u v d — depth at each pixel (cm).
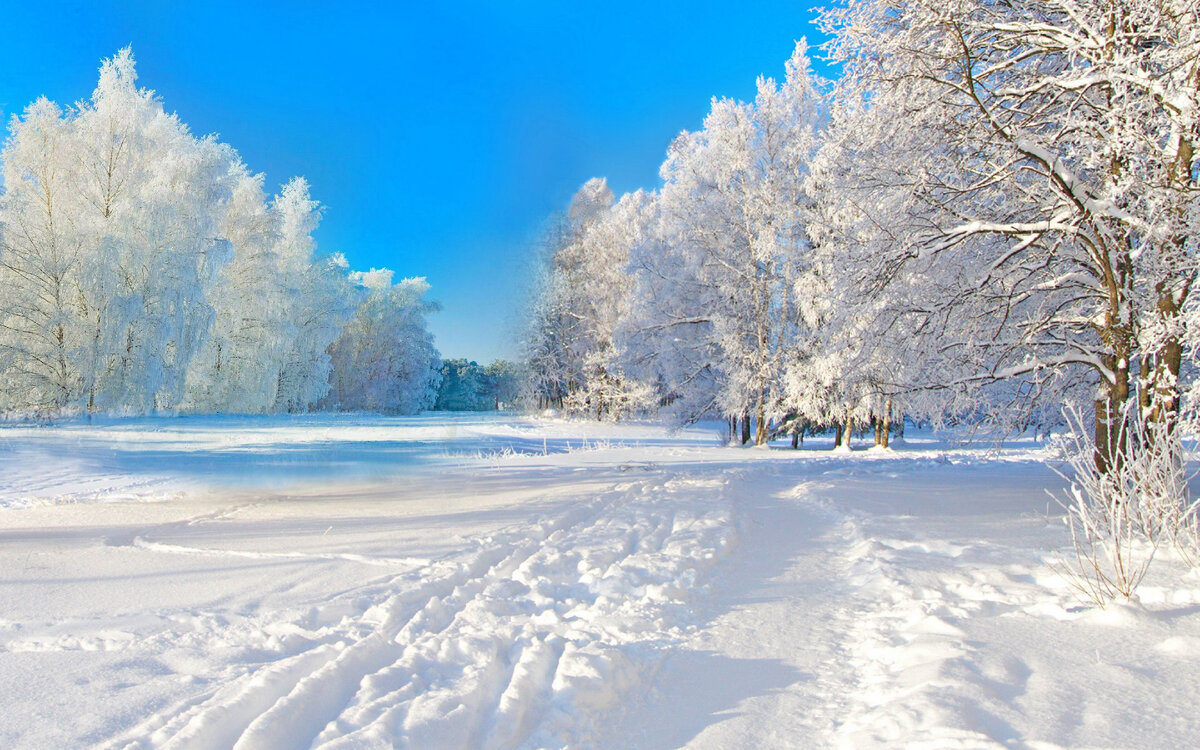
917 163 991
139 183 3145
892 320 1115
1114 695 257
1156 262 838
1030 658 299
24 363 2914
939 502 858
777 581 480
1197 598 390
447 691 268
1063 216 893
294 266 4353
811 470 1559
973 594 417
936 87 938
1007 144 892
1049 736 222
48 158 3016
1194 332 763
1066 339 1043
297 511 870
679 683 296
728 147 2617
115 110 3125
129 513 866
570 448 2364
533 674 292
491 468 1538
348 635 353
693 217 2666
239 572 511
